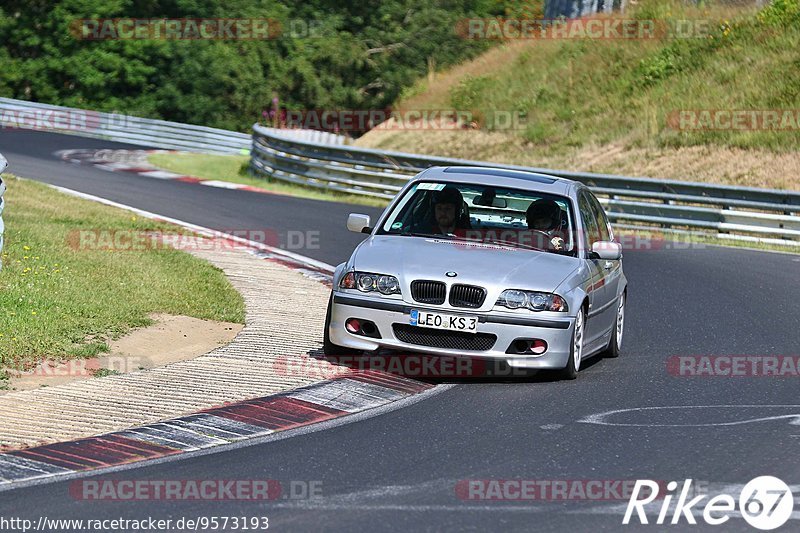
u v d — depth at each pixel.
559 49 116.25
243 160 109.06
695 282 48.84
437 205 32.41
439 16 163.00
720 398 28.47
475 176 33.47
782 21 103.06
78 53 151.62
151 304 35.84
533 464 21.89
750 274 51.47
